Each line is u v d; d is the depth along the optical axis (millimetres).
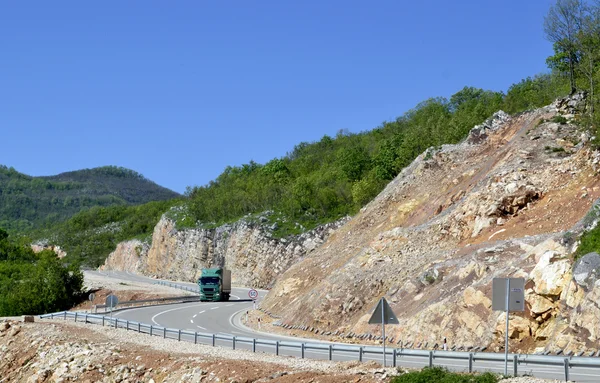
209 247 106312
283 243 90000
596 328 25859
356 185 89000
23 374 37125
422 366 24844
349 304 41781
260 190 115312
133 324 43250
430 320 33469
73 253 186375
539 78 89750
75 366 33938
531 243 34938
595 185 39312
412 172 60562
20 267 108562
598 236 29438
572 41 56781
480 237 41281
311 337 41125
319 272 53312
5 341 44219
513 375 20312
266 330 46688
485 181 46812
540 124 51375
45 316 55781
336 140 156500
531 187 42844
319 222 91812
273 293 56625
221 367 27406
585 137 46062
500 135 55781
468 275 34906
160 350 34094
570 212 37938
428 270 38750
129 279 115875
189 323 51812
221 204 115250
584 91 52000
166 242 120812
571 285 28047
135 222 193500
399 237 47281
